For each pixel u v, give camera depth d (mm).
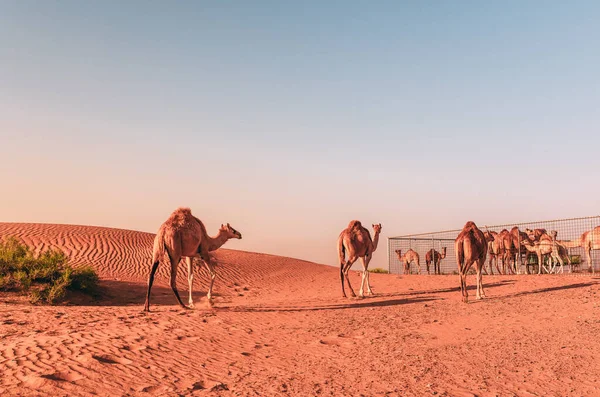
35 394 5285
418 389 6270
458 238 15055
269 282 26344
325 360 7730
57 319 10633
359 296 17031
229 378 6551
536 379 6777
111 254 27922
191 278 14102
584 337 9453
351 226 17203
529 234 25188
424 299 15977
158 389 5895
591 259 22234
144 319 10883
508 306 13617
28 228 31641
